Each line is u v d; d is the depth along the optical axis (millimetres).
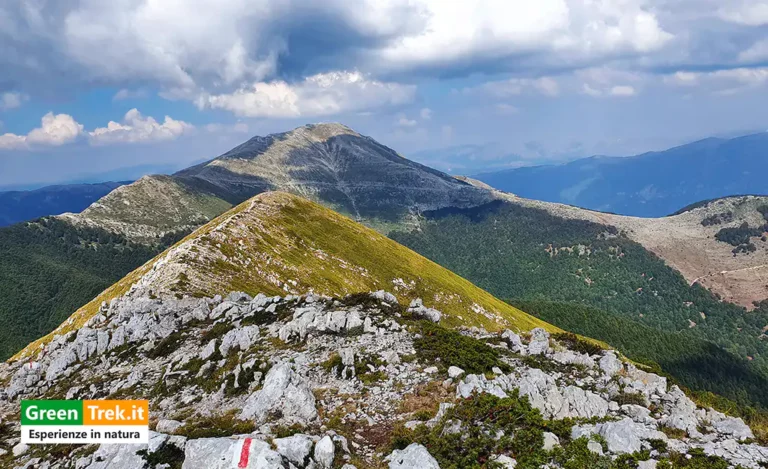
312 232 163125
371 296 48344
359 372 31219
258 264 123875
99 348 48719
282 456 19906
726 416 27000
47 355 53750
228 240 128125
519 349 37875
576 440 21312
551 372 32656
